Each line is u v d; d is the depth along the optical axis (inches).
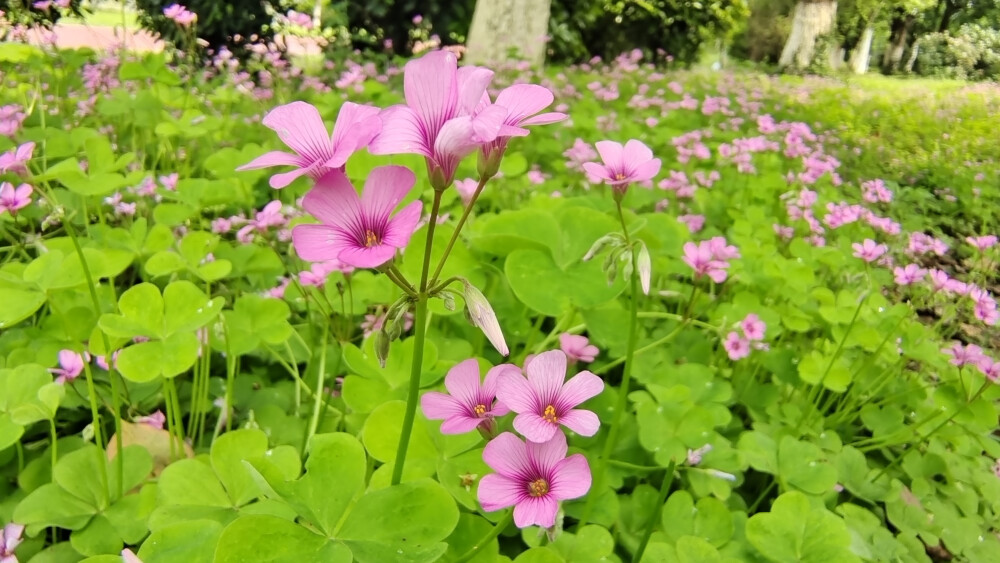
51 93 17.9
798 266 10.6
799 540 6.2
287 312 7.7
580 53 41.5
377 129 3.6
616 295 7.6
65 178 8.3
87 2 24.3
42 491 6.0
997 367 8.6
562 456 4.2
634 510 7.1
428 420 6.0
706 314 10.7
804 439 9.0
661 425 7.2
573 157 14.9
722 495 7.2
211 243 9.0
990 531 8.7
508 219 8.4
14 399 6.0
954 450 9.7
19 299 6.1
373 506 4.4
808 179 15.7
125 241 9.1
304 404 8.3
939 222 22.4
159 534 4.5
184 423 8.0
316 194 3.7
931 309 14.8
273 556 4.1
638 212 15.3
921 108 40.1
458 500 5.5
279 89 19.3
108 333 5.8
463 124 3.4
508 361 9.2
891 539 7.6
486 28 31.4
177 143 15.2
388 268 3.9
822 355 9.7
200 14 29.4
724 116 27.0
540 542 6.0
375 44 34.4
